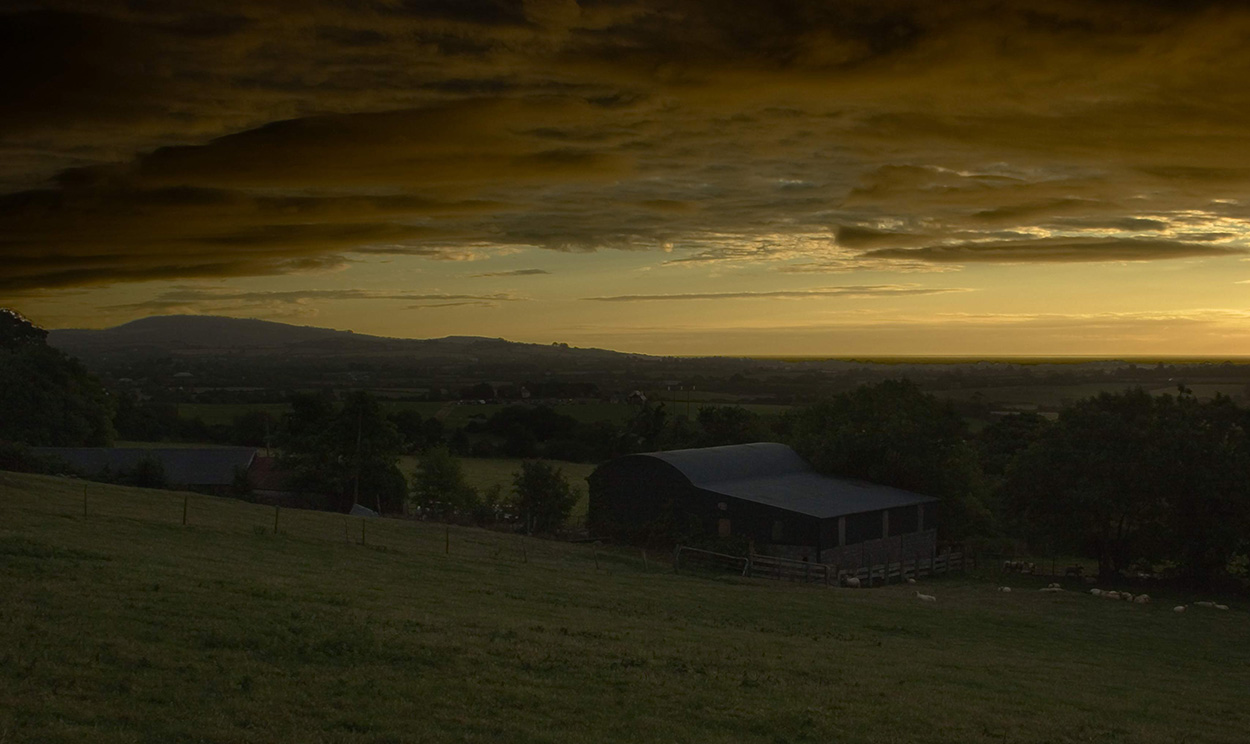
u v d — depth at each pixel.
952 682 24.53
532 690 18.42
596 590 36.22
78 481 52.44
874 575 55.16
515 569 40.12
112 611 20.02
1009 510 63.81
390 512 82.44
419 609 25.91
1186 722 22.67
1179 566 59.56
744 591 42.81
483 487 98.25
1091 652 33.94
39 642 17.19
